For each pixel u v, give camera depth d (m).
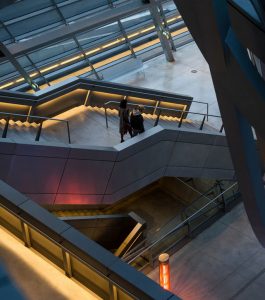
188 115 29.22
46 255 9.86
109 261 8.59
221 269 20.36
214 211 22.89
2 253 9.98
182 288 19.64
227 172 25.31
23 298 9.23
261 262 20.64
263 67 12.32
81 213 21.58
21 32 26.70
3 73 27.38
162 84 32.03
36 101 20.98
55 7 27.38
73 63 29.80
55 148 17.75
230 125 12.73
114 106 23.92
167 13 33.75
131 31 31.80
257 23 9.20
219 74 11.02
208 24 9.65
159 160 21.31
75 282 9.40
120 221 21.02
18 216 9.66
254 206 14.90
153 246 20.84
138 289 8.08
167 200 24.23
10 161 17.05
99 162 19.02
